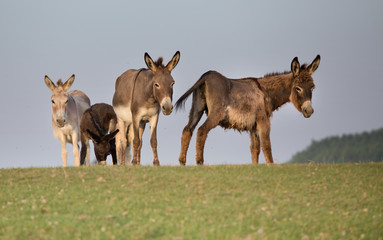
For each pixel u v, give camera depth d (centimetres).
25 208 2056
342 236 1789
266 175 2489
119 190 2280
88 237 1712
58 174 2586
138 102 3145
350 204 2116
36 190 2312
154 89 3002
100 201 2130
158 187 2308
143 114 3172
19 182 2459
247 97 2908
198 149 2798
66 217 1927
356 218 1956
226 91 2845
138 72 3262
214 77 2841
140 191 2250
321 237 1767
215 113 2792
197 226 1822
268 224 1866
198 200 2125
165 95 2947
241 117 2886
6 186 2389
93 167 2827
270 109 3031
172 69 3073
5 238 1695
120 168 2725
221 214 1958
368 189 2298
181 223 1848
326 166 2750
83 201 2130
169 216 1931
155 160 3200
